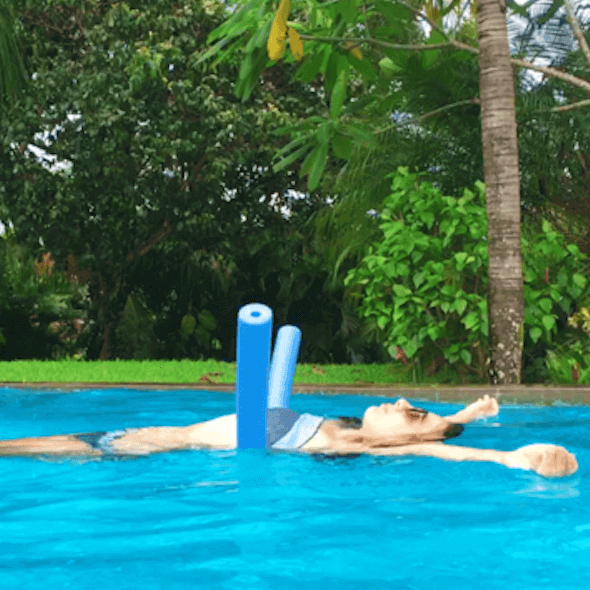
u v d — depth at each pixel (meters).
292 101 14.12
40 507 2.70
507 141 7.33
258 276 15.87
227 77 13.69
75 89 13.24
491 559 2.09
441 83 9.11
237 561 2.09
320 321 15.64
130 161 13.53
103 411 5.82
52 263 16.91
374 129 10.01
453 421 4.26
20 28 13.41
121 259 15.12
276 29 7.19
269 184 15.05
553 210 9.71
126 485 3.03
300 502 2.76
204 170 14.05
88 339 16.23
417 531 2.39
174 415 5.62
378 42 8.17
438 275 7.71
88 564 2.07
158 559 2.11
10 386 7.23
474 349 8.31
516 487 2.96
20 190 13.83
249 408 3.47
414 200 8.04
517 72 9.49
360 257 10.37
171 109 13.46
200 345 16.09
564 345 8.53
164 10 13.62
